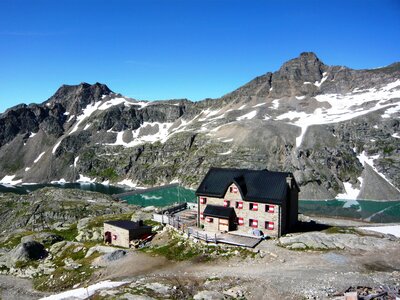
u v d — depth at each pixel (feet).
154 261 184.14
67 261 220.84
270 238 200.13
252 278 146.82
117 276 171.42
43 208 494.18
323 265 160.25
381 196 563.07
